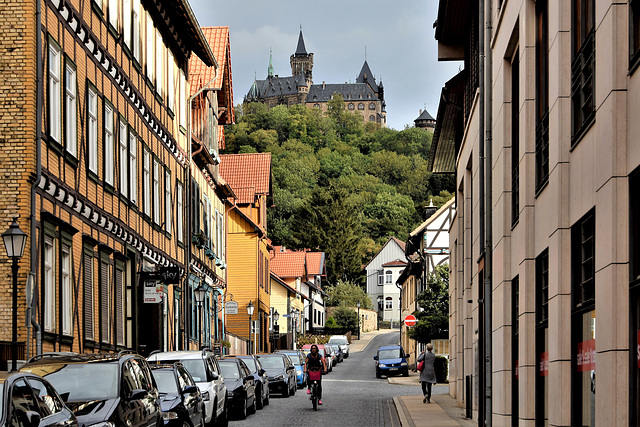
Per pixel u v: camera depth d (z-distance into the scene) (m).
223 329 44.75
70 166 20.02
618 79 9.72
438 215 51.91
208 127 39.41
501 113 17.78
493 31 19.11
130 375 13.11
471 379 25.12
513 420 17.14
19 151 17.52
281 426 21.75
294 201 135.12
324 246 123.75
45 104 18.33
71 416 10.06
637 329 9.23
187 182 34.38
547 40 14.41
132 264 25.92
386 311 134.75
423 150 188.25
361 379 50.09
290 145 172.38
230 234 54.94
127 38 25.55
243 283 54.62
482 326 21.42
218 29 40.09
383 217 146.12
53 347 18.66
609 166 9.88
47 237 18.61
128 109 25.64
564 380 12.52
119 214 24.48
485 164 19.45
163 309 29.86
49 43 18.62
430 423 22.97
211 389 19.27
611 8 9.81
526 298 15.28
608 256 9.91
